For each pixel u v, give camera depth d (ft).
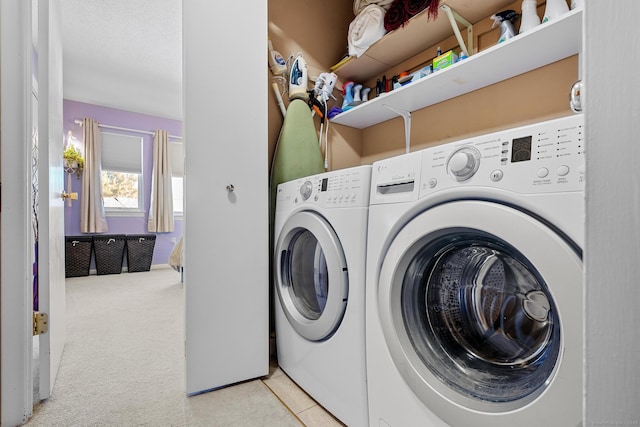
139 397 4.08
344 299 3.40
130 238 14.67
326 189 3.75
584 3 1.01
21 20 3.77
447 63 4.61
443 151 2.53
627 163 0.89
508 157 2.10
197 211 4.23
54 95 4.75
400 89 5.02
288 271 4.76
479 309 2.48
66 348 5.64
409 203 2.71
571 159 1.82
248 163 4.66
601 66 0.96
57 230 4.90
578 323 1.68
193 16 4.31
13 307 3.63
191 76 4.27
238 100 4.62
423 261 2.72
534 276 2.05
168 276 13.64
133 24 9.05
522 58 4.06
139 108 15.14
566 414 1.72
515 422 1.95
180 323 7.07
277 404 3.93
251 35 4.78
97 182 14.46
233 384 4.42
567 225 1.79
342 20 6.97
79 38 9.63
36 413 3.73
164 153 16.20
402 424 2.69
